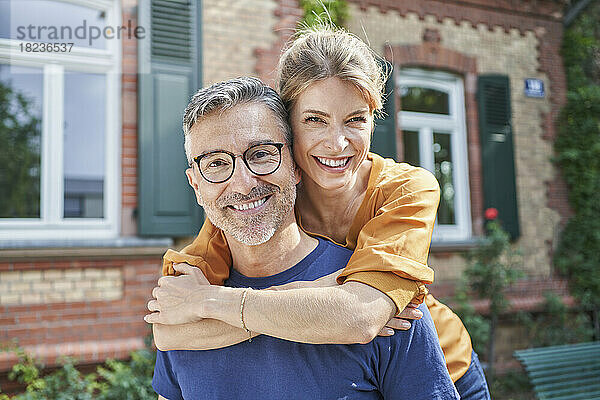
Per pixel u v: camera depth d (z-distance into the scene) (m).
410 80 6.33
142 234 4.80
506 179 6.50
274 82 1.63
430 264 6.05
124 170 4.90
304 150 1.51
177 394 1.64
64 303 4.60
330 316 1.33
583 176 6.82
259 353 1.47
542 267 6.63
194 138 1.45
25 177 5.09
